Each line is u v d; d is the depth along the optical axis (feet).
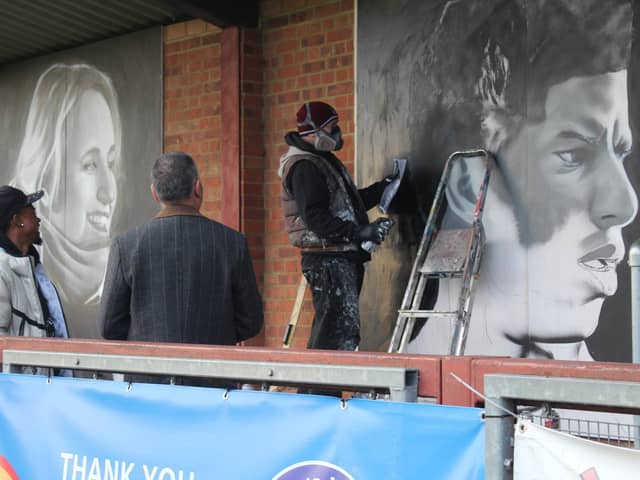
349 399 8.32
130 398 9.95
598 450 6.94
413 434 7.89
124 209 27.30
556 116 18.51
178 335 13.00
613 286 17.60
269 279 24.06
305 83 23.36
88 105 28.40
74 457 10.41
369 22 21.83
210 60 25.32
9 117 30.63
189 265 13.19
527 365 7.53
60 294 28.96
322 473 8.46
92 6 25.77
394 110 21.24
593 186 17.94
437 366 8.15
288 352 9.14
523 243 18.86
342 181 19.33
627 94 17.53
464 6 20.02
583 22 18.15
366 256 19.43
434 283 20.26
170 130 26.32
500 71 19.38
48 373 11.25
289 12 23.71
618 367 7.09
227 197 24.16
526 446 7.25
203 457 9.32
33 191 29.86
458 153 19.76
